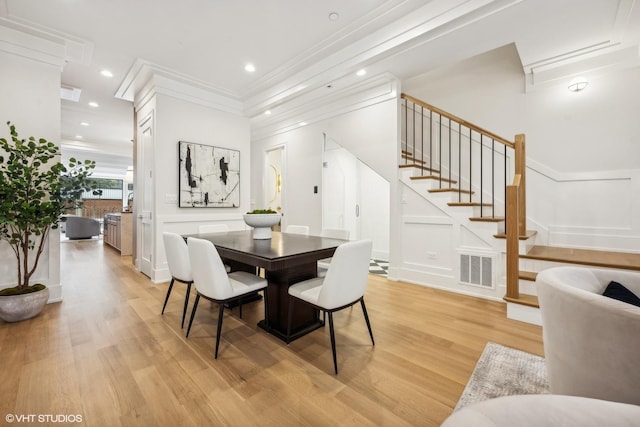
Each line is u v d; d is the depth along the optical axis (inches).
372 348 77.1
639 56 107.8
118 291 127.4
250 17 101.3
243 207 177.8
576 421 20.1
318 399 56.6
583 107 120.5
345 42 118.2
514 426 19.8
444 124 159.8
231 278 87.0
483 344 78.7
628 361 33.7
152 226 142.7
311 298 71.5
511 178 137.8
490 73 144.3
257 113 175.5
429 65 124.6
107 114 204.8
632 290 51.5
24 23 101.2
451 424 20.0
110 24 104.0
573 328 39.0
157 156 140.9
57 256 112.8
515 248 96.4
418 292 126.4
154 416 51.7
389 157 145.6
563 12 88.5
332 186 224.8
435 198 132.3
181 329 88.7
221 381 62.2
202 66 136.2
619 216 115.0
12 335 83.0
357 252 70.3
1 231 93.0
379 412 52.9
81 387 59.7
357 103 158.6
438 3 94.1
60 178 104.3
